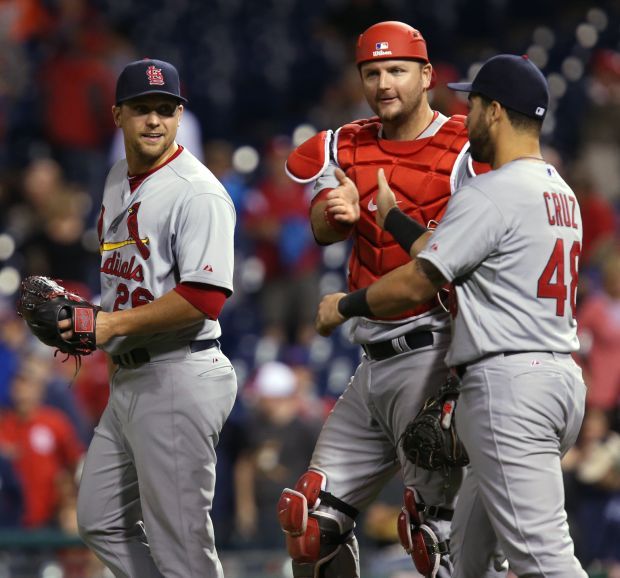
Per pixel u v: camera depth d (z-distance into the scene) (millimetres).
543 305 15531
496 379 15398
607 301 35875
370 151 17641
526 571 15391
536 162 15930
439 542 17594
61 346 16766
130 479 17906
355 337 17828
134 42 56656
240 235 43938
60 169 48062
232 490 34781
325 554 18062
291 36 58531
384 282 15750
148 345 17047
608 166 48688
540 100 15898
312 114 53312
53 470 32281
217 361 17375
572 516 31500
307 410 35312
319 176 17812
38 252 38750
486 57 56281
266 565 29047
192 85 55375
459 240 15273
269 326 41219
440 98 35500
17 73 51969
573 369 15797
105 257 17469
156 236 17000
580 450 31938
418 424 16609
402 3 59312
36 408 32344
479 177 15688
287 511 17844
